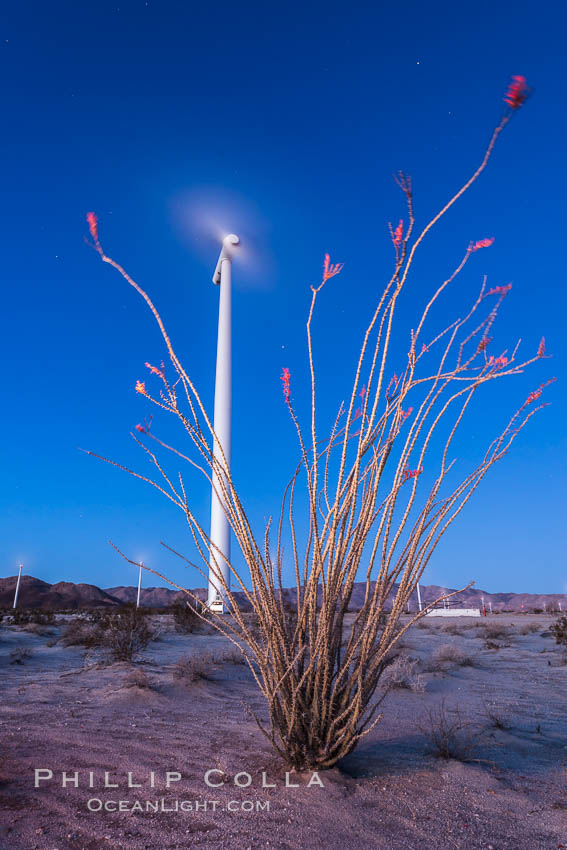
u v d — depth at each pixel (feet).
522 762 12.71
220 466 10.78
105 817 9.29
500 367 9.65
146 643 32.99
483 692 23.09
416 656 35.22
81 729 15.47
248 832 8.66
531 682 25.85
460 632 55.57
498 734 15.25
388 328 10.70
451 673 28.17
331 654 11.46
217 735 14.93
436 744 13.20
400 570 11.25
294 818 9.18
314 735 11.16
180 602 51.65
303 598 11.20
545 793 10.58
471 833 8.66
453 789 10.61
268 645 11.21
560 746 14.17
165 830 8.76
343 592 11.36
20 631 49.08
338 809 9.51
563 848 8.19
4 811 9.50
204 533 10.93
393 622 11.13
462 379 9.91
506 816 9.39
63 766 12.05
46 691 21.75
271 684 11.16
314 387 10.96
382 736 14.85
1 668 28.66
